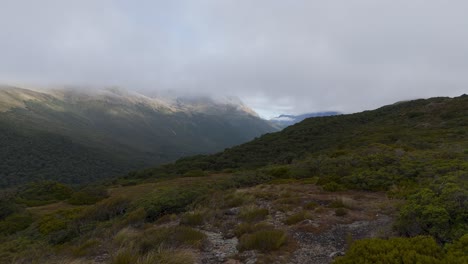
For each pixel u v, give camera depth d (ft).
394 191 40.40
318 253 22.22
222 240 28.04
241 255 22.68
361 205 36.86
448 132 126.52
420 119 186.39
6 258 30.66
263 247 23.34
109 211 52.85
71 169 482.28
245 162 188.14
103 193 122.62
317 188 51.55
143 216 42.01
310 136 209.77
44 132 629.51
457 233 18.31
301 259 21.18
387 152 74.08
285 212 36.40
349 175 55.26
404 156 61.16
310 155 140.26
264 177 78.02
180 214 44.83
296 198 42.63
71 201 115.96
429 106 216.33
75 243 33.65
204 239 27.48
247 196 47.37
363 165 60.80
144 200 51.37
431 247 15.83
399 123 191.83
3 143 483.51
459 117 164.14
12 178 381.19
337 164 68.18
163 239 26.25
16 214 88.33
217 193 53.16
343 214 32.37
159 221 40.70
